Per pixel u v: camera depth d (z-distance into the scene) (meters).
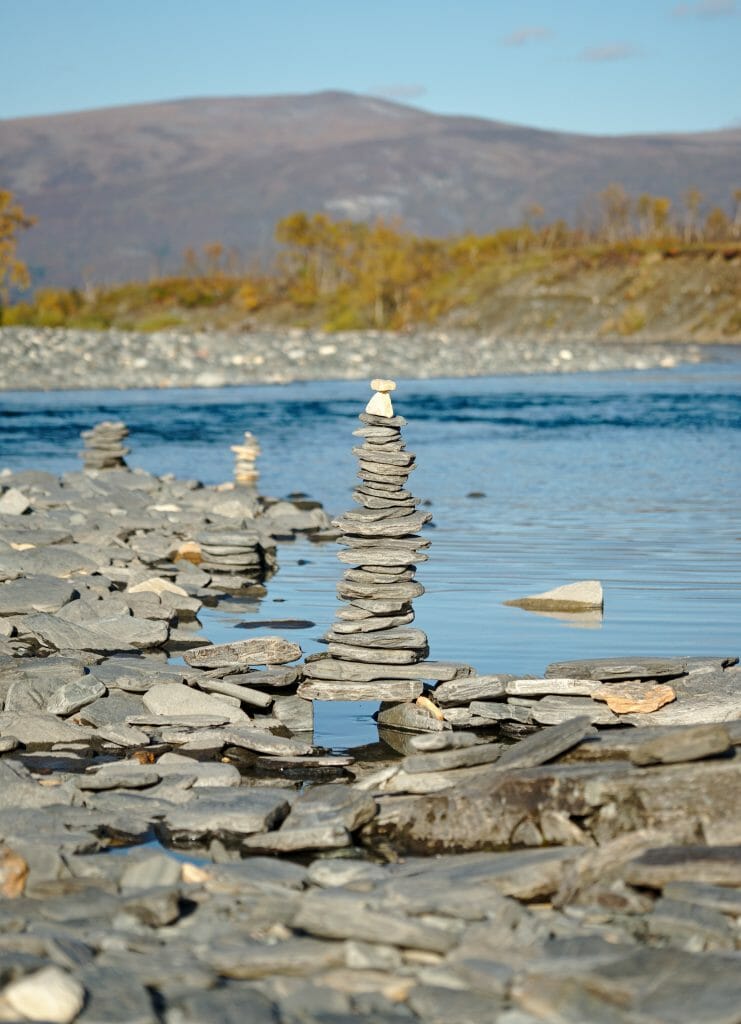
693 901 10.12
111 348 113.88
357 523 18.17
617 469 46.34
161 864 11.12
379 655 17.33
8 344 109.88
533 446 54.56
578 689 16.52
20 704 16.98
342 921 9.89
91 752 15.52
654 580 25.41
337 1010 8.61
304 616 23.19
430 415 70.88
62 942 9.32
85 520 31.77
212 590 25.73
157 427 64.62
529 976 8.91
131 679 17.58
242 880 11.05
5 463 49.22
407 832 12.78
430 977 9.08
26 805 13.29
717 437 57.84
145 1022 8.30
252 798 13.35
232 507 34.56
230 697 17.22
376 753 15.63
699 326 185.25
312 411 74.38
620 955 9.24
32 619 20.97
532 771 12.88
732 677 16.84
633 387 93.44
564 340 183.75
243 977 9.28
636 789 12.27
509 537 31.14
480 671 18.47
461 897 10.42
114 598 23.11
